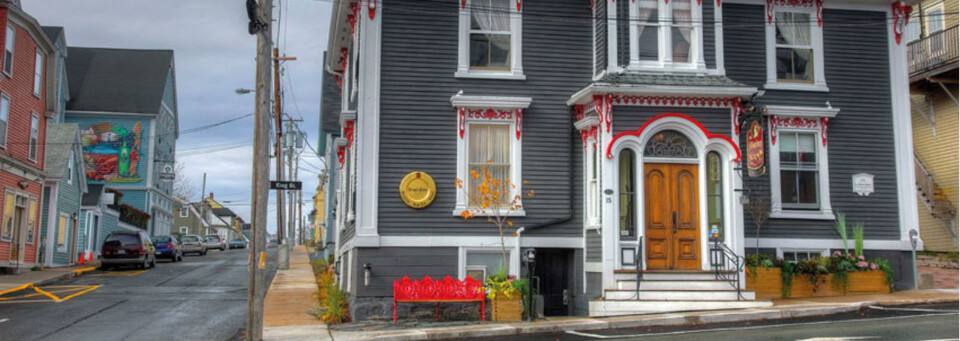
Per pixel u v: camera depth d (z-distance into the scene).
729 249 15.80
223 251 61.41
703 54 17.19
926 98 25.45
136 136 52.06
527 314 15.02
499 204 16.81
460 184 16.47
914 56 24.94
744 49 18.42
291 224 52.91
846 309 14.92
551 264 17.53
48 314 16.70
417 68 17.02
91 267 32.66
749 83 18.31
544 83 17.48
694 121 16.36
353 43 19.80
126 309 17.67
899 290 18.16
